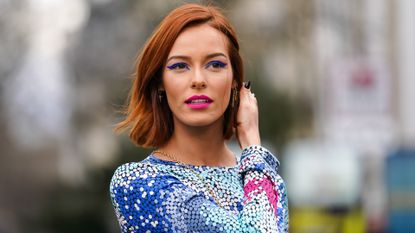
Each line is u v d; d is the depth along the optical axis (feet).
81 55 189.98
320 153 80.94
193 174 21.44
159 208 21.04
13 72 204.74
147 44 21.63
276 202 21.53
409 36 116.67
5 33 199.00
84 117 196.44
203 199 20.95
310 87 163.32
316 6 159.94
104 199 165.07
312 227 80.43
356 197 80.43
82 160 186.60
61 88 212.02
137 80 21.94
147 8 158.30
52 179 241.14
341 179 80.38
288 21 164.76
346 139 72.84
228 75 21.47
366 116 72.90
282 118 145.69
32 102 219.61
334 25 151.02
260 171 21.57
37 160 263.08
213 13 21.58
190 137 21.77
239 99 22.53
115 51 181.78
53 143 262.06
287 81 164.35
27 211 183.21
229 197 21.35
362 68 73.05
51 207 170.91
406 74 114.62
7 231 181.98
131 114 22.13
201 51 21.25
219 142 22.04
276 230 20.95
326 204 80.48
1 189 253.85
